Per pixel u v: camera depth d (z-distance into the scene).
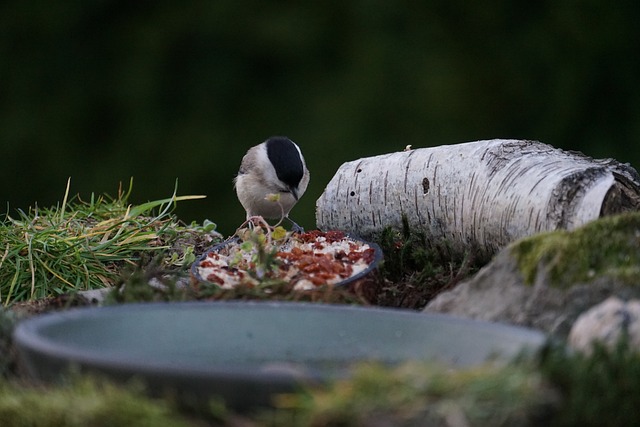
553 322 6.39
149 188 22.92
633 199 8.59
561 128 23.53
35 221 11.02
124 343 5.73
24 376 5.68
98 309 5.75
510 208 8.98
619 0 23.44
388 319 5.89
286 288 7.71
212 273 8.35
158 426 4.32
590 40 23.55
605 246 6.59
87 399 4.45
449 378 4.35
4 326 6.47
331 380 4.41
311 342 5.95
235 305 6.04
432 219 10.09
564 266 6.52
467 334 5.58
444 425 4.14
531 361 4.64
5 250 9.95
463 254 9.85
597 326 5.51
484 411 4.18
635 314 5.51
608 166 9.05
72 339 5.52
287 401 4.40
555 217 8.50
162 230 10.66
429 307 7.02
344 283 8.02
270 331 5.98
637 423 4.93
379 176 10.62
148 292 7.52
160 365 4.53
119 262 10.24
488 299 6.75
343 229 10.99
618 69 23.47
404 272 9.81
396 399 4.21
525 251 6.79
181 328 5.89
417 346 5.74
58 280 9.76
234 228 22.59
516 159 9.40
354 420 4.17
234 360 5.88
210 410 4.48
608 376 4.91
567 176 8.61
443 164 10.00
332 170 22.80
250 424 4.41
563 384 4.68
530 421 4.33
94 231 10.55
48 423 4.46
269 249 8.91
